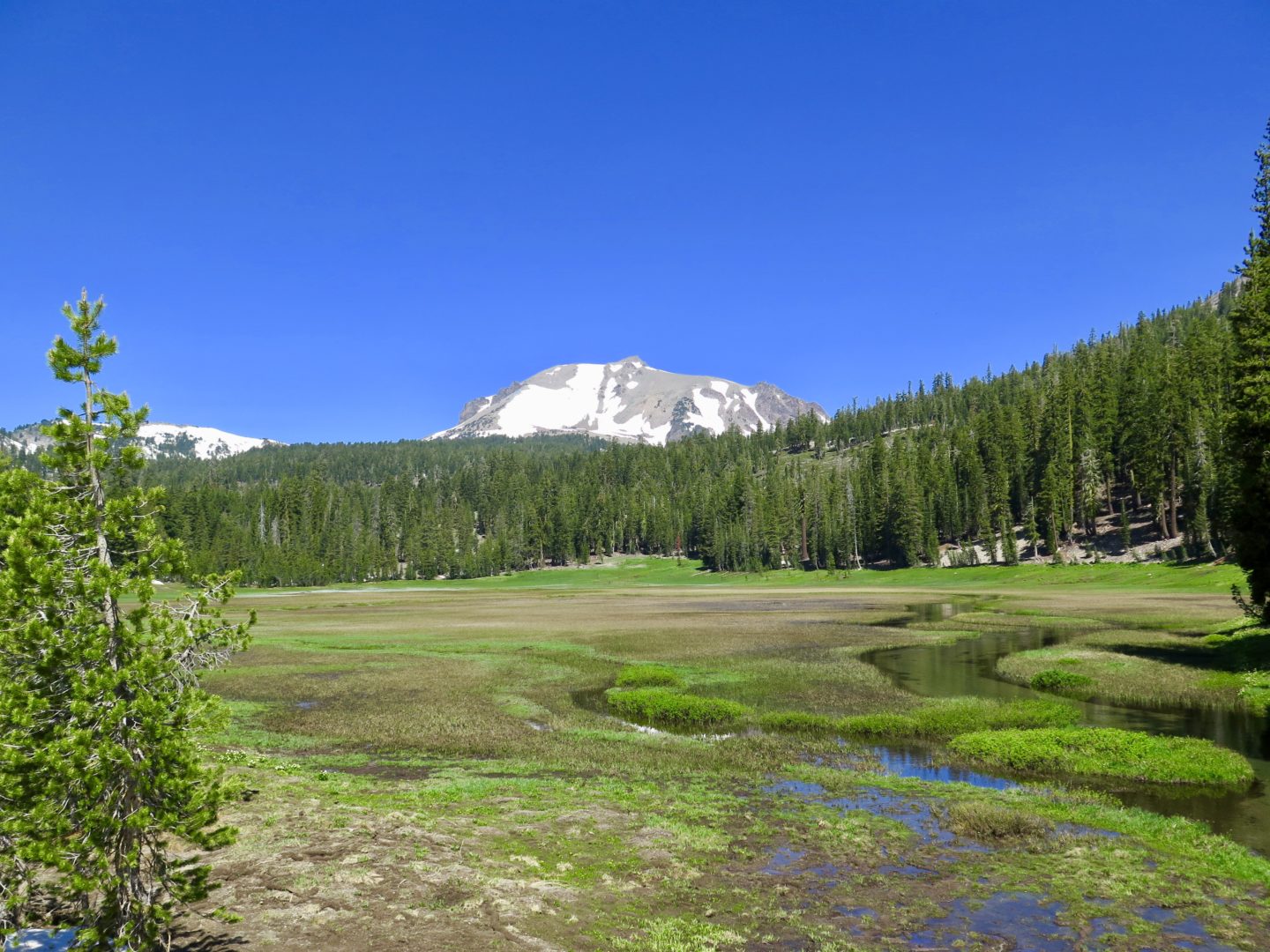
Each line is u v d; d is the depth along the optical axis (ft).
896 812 58.13
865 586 422.41
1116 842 51.13
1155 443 375.66
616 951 35.50
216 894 39.70
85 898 33.47
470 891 41.01
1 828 28.50
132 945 29.53
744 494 627.87
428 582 638.94
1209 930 38.70
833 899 42.34
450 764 73.92
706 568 609.83
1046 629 177.78
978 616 213.87
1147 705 95.50
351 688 118.32
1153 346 575.79
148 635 32.27
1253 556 116.67
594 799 61.16
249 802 57.16
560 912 39.37
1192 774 65.21
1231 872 46.09
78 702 28.22
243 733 88.28
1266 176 123.95
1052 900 42.32
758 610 262.67
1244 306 119.24
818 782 66.59
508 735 86.48
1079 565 375.04
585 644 169.68
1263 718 87.20
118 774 29.91
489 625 220.23
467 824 53.52
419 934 35.60
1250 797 60.80
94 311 32.32
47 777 28.45
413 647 168.45
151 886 32.55
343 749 81.05
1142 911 40.88
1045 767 69.97
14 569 28.76
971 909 41.19
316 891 40.22
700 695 109.19
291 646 171.73
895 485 496.64
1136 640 148.36
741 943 36.81
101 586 29.89
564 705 104.63
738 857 48.55
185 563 33.35
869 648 155.12
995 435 551.59
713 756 76.23
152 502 33.53
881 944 37.11
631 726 92.94
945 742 81.05
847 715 94.79
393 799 60.08
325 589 546.26
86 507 31.24
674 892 42.96
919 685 114.21
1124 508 402.31
